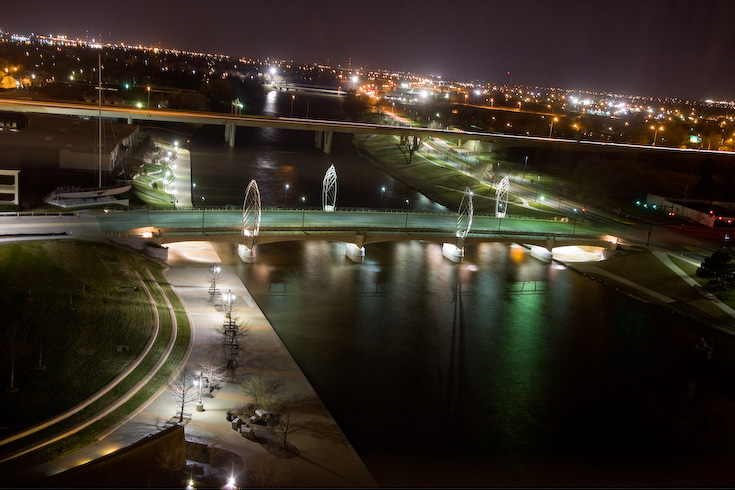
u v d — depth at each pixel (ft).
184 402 244.22
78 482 168.45
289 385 279.08
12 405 227.40
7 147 558.56
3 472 194.29
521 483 237.86
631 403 304.71
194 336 309.42
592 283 473.67
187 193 587.27
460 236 488.02
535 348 355.15
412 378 309.22
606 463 255.09
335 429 249.14
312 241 521.24
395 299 407.64
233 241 426.51
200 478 198.80
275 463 220.23
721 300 437.99
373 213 539.70
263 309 368.68
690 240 579.07
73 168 547.08
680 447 270.46
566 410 293.64
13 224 378.73
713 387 325.83
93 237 376.27
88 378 252.83
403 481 231.50
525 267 501.56
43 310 280.92
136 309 315.58
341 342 338.75
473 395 299.17
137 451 180.75
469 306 408.05
